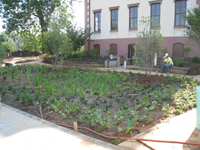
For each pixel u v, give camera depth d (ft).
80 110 19.48
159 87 29.30
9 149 12.23
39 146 12.60
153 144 12.78
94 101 21.57
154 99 22.70
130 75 38.65
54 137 13.92
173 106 20.72
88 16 81.71
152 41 34.55
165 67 48.08
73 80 32.01
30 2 71.92
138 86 29.48
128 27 72.69
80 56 73.61
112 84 29.73
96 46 81.87
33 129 15.34
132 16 72.08
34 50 129.18
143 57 35.99
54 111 19.86
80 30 74.13
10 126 15.98
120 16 74.13
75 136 14.08
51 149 12.23
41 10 76.69
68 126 16.17
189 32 51.62
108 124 15.70
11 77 36.35
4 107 20.99
